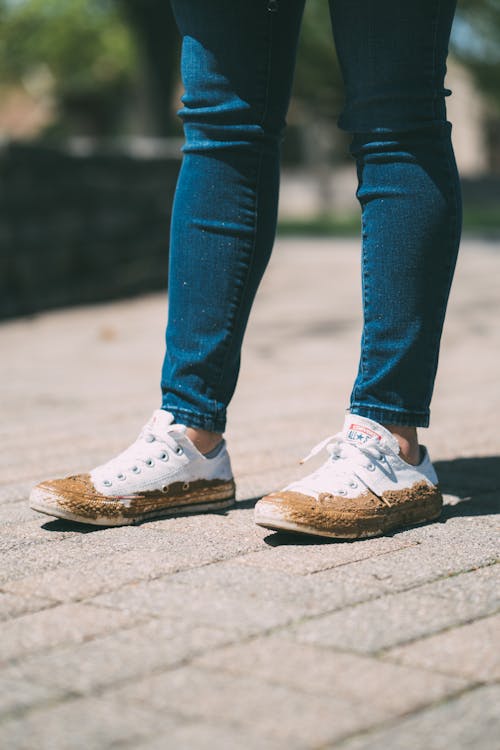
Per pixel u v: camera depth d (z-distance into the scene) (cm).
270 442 330
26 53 2992
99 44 2983
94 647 159
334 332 631
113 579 192
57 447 330
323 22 2247
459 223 231
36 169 760
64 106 3434
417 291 228
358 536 219
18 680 147
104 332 644
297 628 166
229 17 229
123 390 452
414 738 129
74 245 798
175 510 241
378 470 227
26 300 753
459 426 352
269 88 235
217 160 236
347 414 235
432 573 195
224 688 144
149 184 869
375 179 228
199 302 238
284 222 1852
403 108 224
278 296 802
